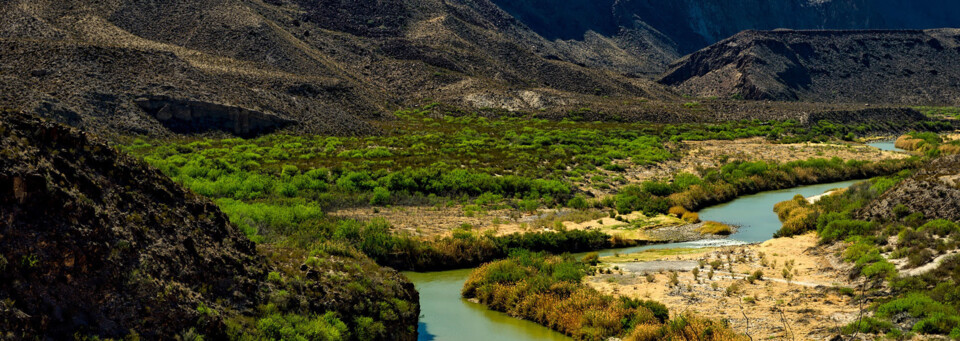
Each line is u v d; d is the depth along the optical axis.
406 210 41.25
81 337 14.70
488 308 25.14
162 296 16.36
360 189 47.59
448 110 109.25
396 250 30.72
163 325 16.05
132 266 16.31
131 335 15.38
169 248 17.50
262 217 34.12
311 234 31.50
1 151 15.31
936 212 30.08
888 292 23.47
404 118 100.69
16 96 61.31
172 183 19.84
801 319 21.81
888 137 102.25
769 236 36.66
